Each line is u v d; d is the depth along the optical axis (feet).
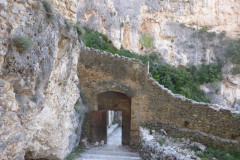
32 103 14.83
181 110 36.68
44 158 24.50
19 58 12.31
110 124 75.72
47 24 15.72
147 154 27.55
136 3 97.91
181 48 99.35
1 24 10.92
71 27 20.47
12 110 12.64
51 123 20.90
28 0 13.28
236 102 93.45
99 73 41.24
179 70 88.99
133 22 95.40
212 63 98.48
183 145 32.68
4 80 11.64
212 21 107.24
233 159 27.94
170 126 37.40
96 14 91.25
